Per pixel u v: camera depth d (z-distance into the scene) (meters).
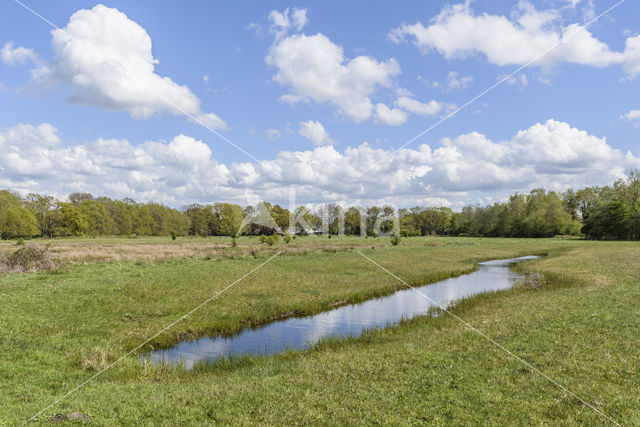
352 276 25.78
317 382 8.35
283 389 8.00
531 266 33.00
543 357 9.12
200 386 8.43
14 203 82.88
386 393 7.60
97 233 102.00
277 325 15.38
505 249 52.19
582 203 105.56
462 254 43.47
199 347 12.67
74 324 13.45
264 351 12.13
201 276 24.09
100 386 8.48
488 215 108.88
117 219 110.19
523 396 7.23
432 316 16.05
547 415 6.52
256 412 6.91
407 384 8.03
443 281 26.22
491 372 8.42
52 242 63.03
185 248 46.44
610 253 40.97
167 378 9.40
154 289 19.72
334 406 7.07
